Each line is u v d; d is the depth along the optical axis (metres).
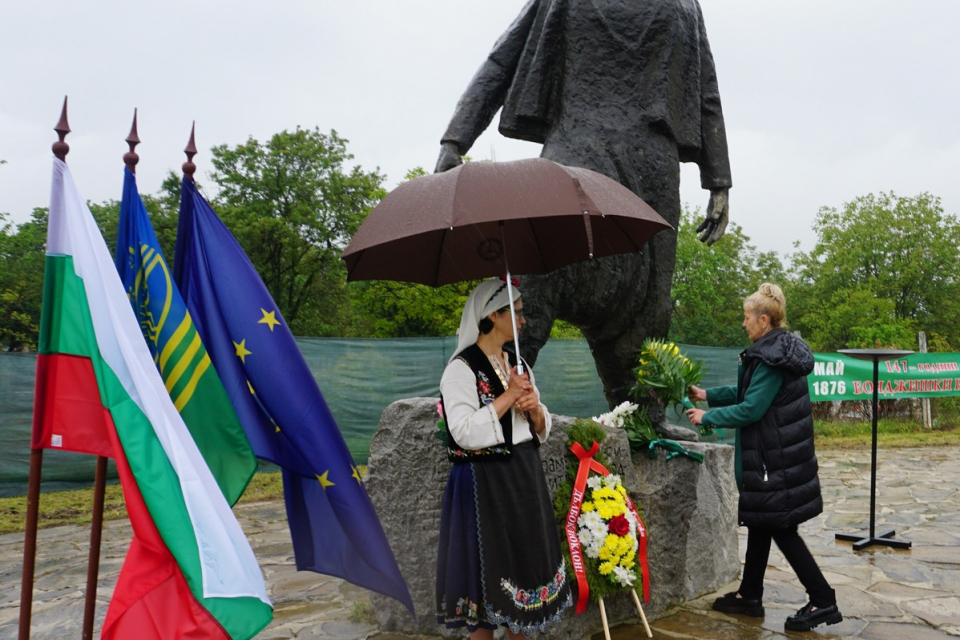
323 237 29.92
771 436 3.74
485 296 2.87
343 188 30.67
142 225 2.59
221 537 2.26
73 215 2.32
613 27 4.46
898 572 5.04
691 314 33.09
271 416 2.76
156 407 2.25
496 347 2.88
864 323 26.36
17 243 24.64
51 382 2.32
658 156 4.52
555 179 2.59
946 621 4.02
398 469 3.72
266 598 2.31
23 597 2.24
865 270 31.48
